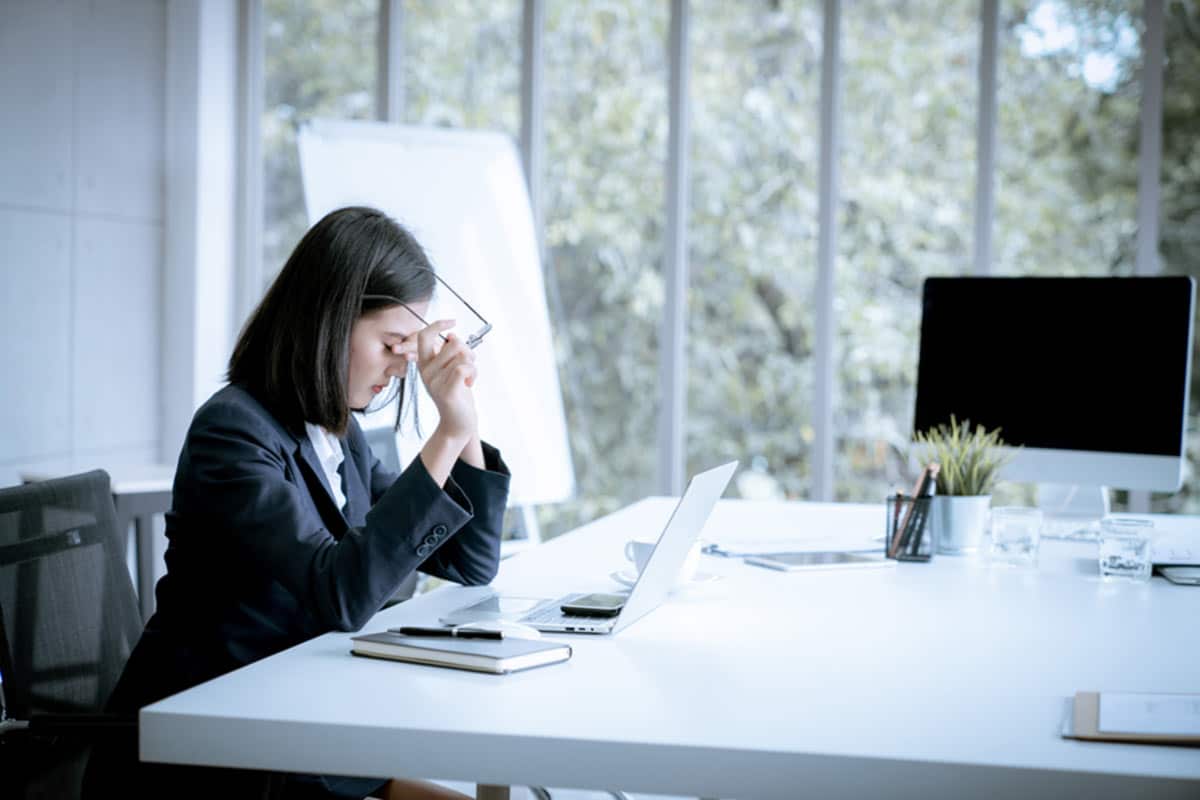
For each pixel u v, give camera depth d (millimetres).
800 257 4531
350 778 1559
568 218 4750
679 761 1083
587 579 1952
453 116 4844
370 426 3244
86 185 4461
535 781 1105
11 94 4109
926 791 1039
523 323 4008
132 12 4664
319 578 1477
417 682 1289
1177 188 4160
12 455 4133
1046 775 1020
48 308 4293
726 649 1467
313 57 4961
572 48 4734
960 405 2775
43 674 1726
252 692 1241
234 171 5031
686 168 4621
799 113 4520
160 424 4918
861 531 2561
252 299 5047
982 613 1719
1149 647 1514
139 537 3807
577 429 4738
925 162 4402
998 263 4340
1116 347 2656
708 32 4598
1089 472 2668
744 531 2557
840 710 1199
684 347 4645
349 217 1636
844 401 4492
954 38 4355
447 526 1513
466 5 4824
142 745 1165
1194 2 4121
